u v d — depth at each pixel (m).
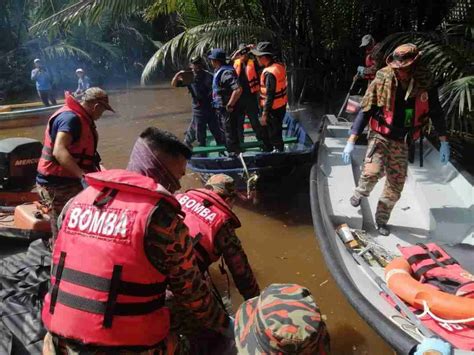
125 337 1.85
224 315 2.20
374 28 9.60
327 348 1.91
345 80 10.71
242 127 6.82
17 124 10.77
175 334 2.23
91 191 1.98
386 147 4.16
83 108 3.89
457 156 6.11
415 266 3.30
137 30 19.58
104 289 1.82
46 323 1.97
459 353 2.48
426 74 3.95
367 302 3.13
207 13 10.70
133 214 1.83
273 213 5.80
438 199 4.69
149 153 2.20
